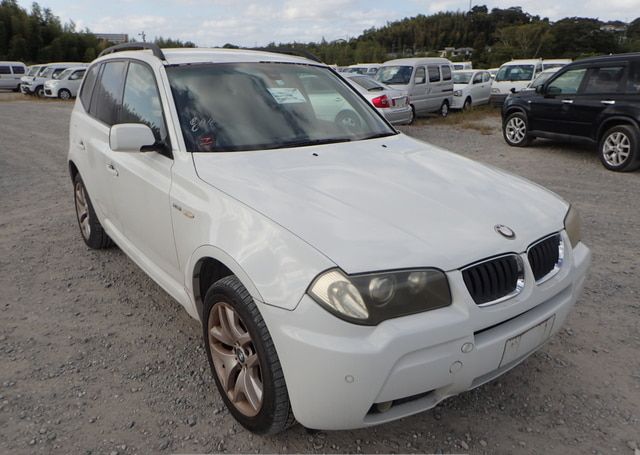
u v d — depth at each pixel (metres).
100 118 4.11
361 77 13.29
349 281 1.96
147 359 3.11
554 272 2.50
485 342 2.14
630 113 8.42
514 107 10.95
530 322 2.31
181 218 2.74
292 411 2.21
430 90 16.25
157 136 3.15
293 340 2.01
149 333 3.40
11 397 2.73
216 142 3.00
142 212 3.22
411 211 2.36
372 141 3.44
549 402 2.76
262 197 2.43
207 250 2.48
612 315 3.67
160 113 3.16
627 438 2.49
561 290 2.48
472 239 2.22
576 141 9.61
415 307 2.02
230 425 2.56
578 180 8.02
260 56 3.81
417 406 2.17
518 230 2.39
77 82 26.22
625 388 2.87
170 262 3.03
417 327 1.98
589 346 3.29
